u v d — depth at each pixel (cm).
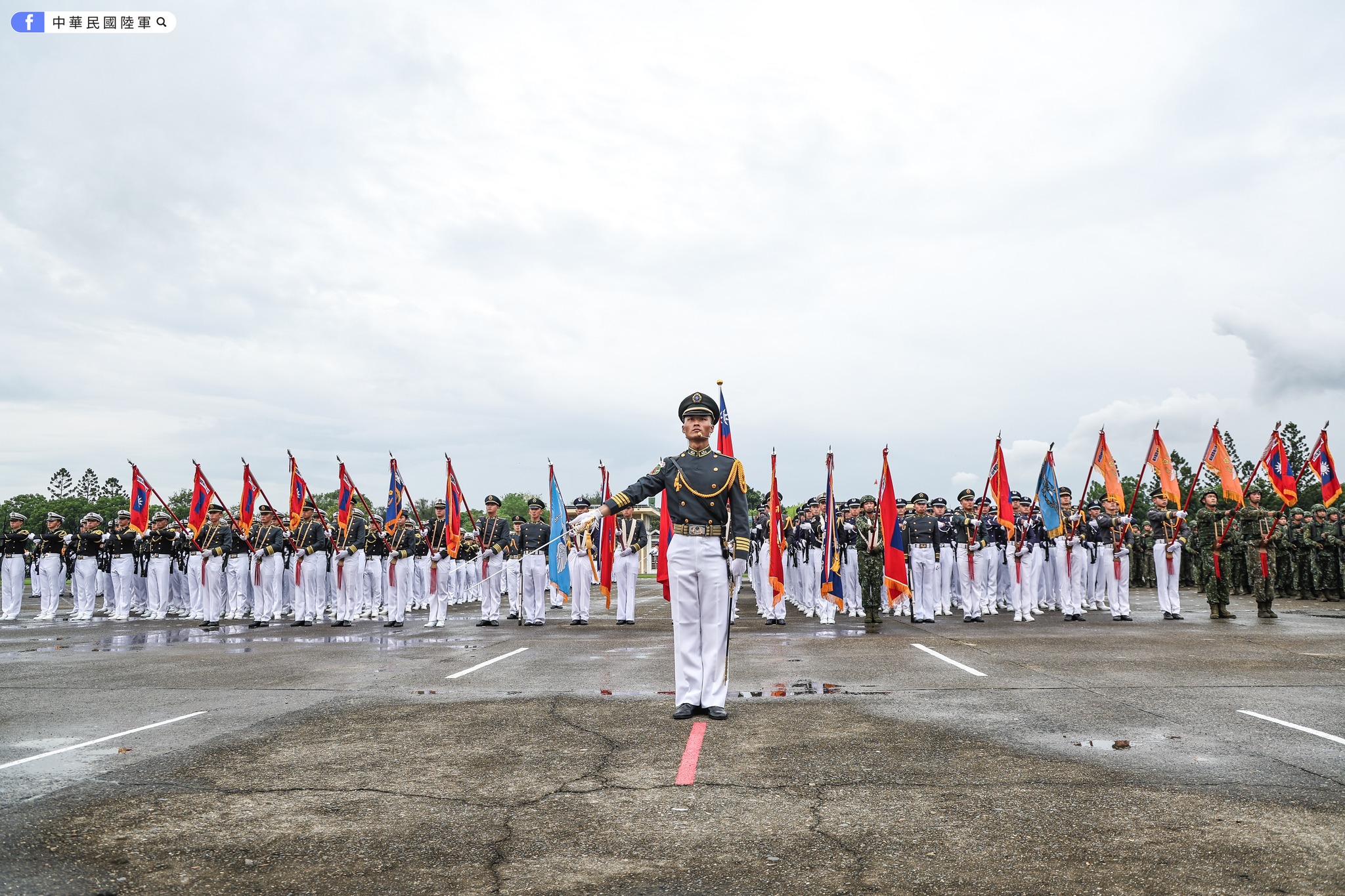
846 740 579
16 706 756
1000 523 1903
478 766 525
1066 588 1653
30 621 1945
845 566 1906
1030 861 359
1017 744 564
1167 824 401
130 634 1504
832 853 371
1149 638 1193
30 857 378
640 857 371
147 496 1973
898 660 985
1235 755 530
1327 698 717
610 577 1758
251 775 510
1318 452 1805
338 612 1720
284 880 351
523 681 866
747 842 387
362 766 528
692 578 677
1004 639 1217
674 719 657
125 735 627
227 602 1994
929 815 420
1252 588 2186
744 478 695
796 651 1091
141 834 408
